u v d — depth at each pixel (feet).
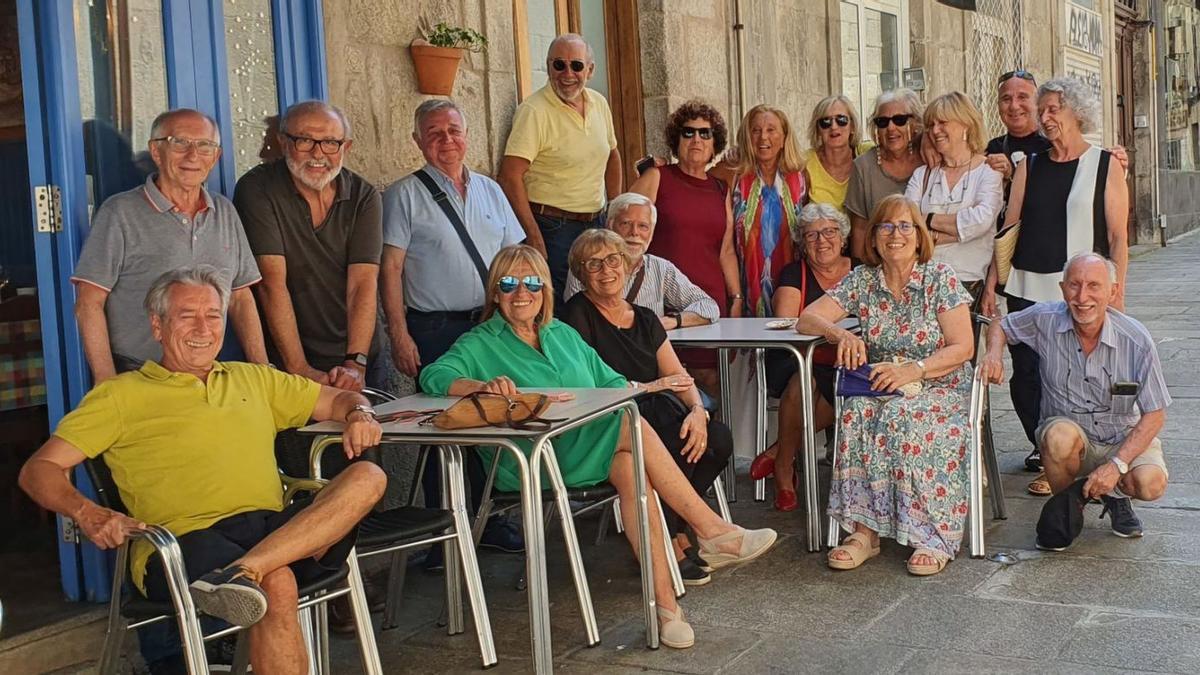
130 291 12.46
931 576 14.57
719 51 25.58
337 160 13.96
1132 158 61.16
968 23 37.88
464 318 16.08
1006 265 18.37
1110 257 17.66
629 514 13.20
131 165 13.98
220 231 13.09
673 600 13.11
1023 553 15.25
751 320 17.93
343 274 14.52
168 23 14.34
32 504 18.31
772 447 17.98
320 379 13.67
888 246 15.49
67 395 13.23
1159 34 61.82
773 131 19.42
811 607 13.78
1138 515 16.56
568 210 19.17
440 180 16.08
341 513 10.66
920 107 18.99
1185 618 12.71
